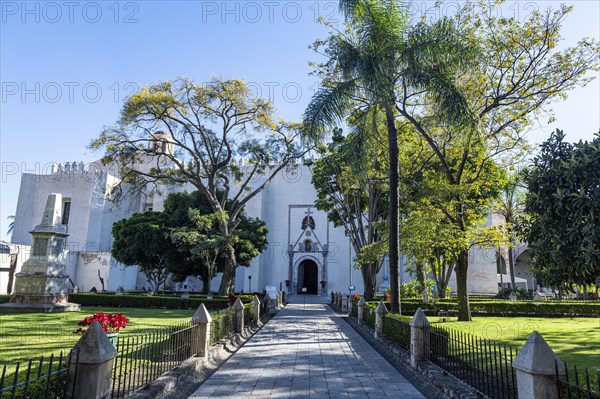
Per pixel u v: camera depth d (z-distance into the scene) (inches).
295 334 577.3
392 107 492.7
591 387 156.3
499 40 600.7
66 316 659.4
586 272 223.1
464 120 454.6
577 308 857.5
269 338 534.0
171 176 1128.8
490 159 690.2
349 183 921.5
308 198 1788.9
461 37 481.4
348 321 783.1
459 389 237.5
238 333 518.3
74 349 174.4
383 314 491.2
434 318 763.4
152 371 256.5
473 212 704.4
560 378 164.2
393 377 318.0
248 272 1674.5
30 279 759.1
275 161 1101.7
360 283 1660.9
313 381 303.7
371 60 455.2
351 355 410.6
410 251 647.8
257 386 287.9
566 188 232.8
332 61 498.3
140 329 513.7
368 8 488.7
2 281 1178.6
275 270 1739.7
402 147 723.4
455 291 1567.4
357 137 530.3
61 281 792.9
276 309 1068.5
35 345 372.2
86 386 172.9
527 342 175.9
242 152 1069.8
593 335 495.5
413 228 609.9
